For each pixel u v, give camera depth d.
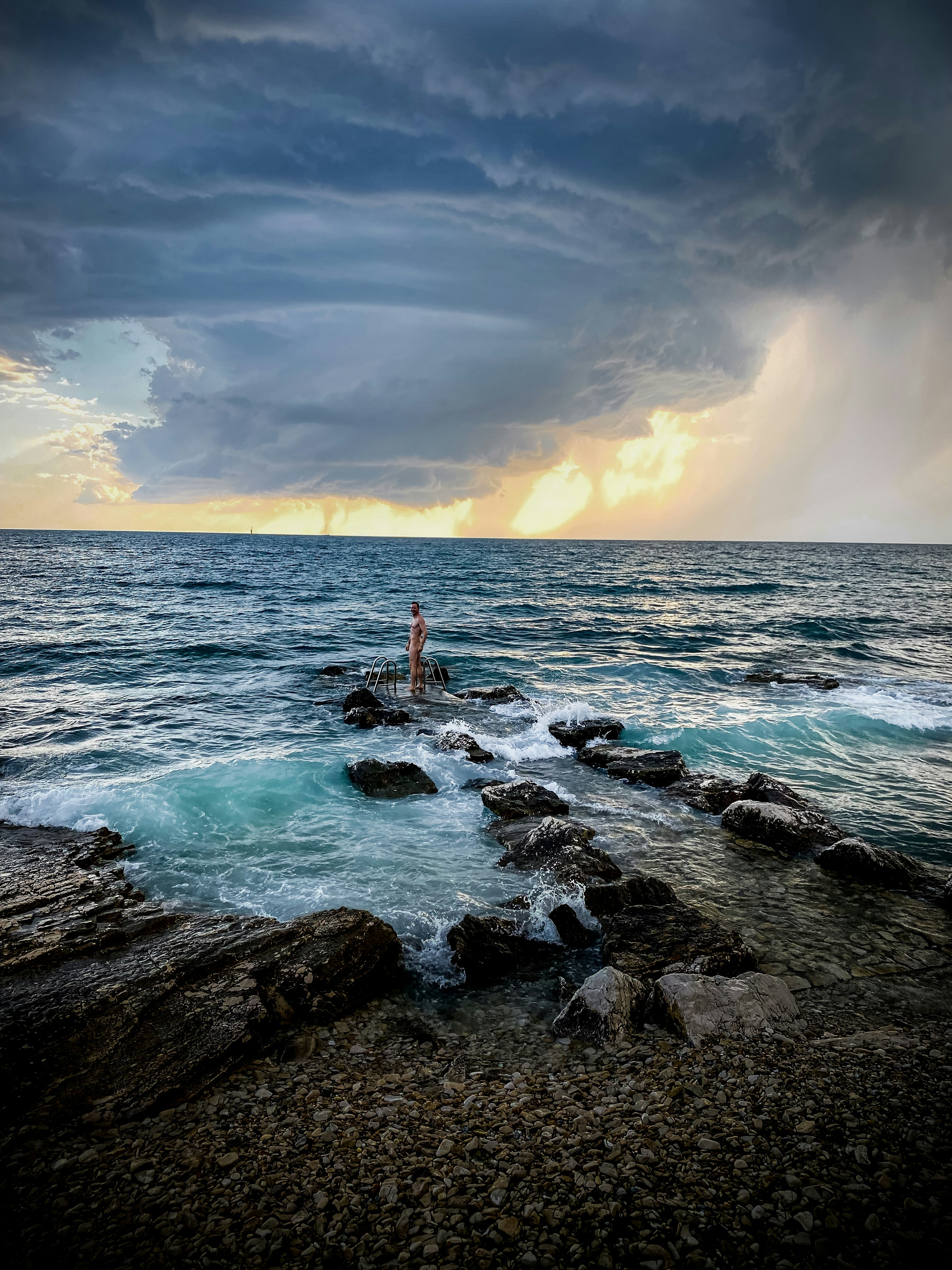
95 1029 5.23
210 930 6.73
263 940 6.45
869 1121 4.26
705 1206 3.58
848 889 8.53
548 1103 4.60
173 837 9.51
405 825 10.18
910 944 7.22
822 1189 3.67
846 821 10.97
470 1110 4.55
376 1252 3.36
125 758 12.69
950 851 9.90
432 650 26.08
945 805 11.67
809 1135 4.13
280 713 16.38
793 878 8.81
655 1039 5.43
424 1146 4.16
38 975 5.91
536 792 11.14
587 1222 3.50
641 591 53.75
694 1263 3.22
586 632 31.41
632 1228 3.45
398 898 7.93
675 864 9.20
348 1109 4.59
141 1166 4.04
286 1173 3.95
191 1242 3.45
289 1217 3.61
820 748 14.82
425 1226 3.52
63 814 9.95
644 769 12.55
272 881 8.31
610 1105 4.55
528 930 7.32
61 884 7.75
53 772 11.90
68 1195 3.81
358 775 11.58
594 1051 5.33
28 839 9.14
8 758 12.54
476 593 49.69
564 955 7.05
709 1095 4.61
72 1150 4.19
